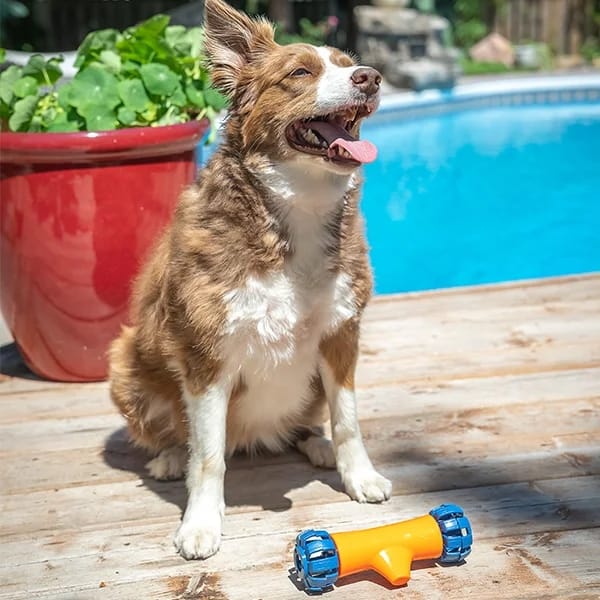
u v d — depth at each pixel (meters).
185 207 1.69
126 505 1.77
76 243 2.08
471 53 7.91
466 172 4.54
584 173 4.48
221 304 1.63
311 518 1.71
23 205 2.07
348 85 1.61
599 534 1.64
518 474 1.81
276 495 1.78
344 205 1.67
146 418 1.85
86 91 2.10
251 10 7.10
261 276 1.63
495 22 8.55
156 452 1.89
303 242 1.64
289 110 1.62
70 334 2.14
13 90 2.10
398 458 1.87
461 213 3.98
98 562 1.63
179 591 1.56
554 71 7.12
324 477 1.83
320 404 1.86
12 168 2.06
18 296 2.14
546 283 2.61
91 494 1.80
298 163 1.61
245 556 1.63
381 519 1.71
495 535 1.65
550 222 3.87
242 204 1.62
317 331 1.70
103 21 7.54
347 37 6.85
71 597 1.56
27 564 1.63
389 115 5.57
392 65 6.08
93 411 2.08
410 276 3.34
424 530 1.56
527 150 4.94
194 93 2.18
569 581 1.55
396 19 6.29
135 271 2.13
